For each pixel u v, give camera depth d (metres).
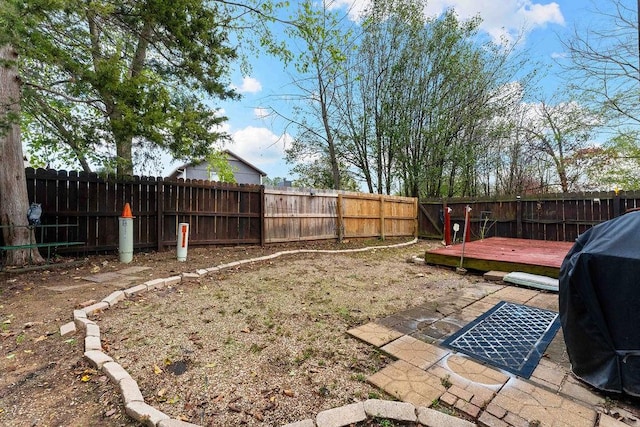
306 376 1.97
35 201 4.98
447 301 3.50
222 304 3.31
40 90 5.15
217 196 6.87
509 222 9.06
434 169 12.02
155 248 6.12
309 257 6.40
